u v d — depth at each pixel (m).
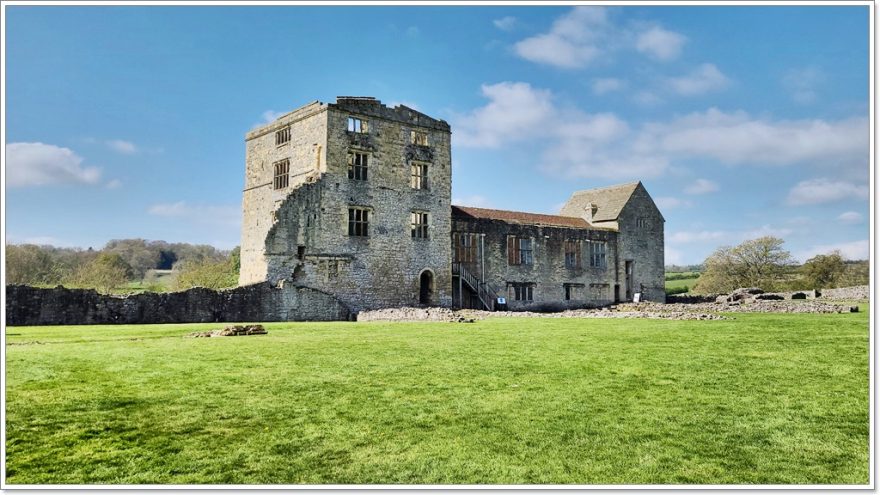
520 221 56.12
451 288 49.50
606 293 61.25
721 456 8.34
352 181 44.62
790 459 8.24
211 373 13.63
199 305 35.59
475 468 7.90
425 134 49.28
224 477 7.63
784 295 64.12
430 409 10.52
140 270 112.62
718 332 23.47
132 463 8.06
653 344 19.27
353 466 7.97
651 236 66.00
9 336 22.58
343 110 44.38
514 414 10.21
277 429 9.40
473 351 17.55
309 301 40.47
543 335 22.67
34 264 69.44
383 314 39.28
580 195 70.12
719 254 92.56
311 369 14.23
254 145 49.62
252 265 48.22
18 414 10.13
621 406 10.72
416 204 48.06
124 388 12.00
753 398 11.30
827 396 11.47
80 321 31.53
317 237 42.69
